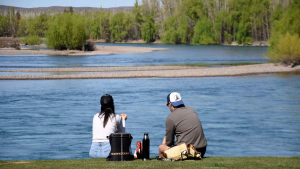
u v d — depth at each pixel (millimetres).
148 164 17922
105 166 17500
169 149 19156
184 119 18922
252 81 105375
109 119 19453
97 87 90438
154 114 55531
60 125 47406
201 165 17641
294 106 63938
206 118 52344
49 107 62219
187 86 93438
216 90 85938
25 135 41406
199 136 19172
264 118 52562
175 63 169375
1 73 120562
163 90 85438
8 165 18469
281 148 35500
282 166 17719
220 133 42500
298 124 48094
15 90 84062
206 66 153375
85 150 34719
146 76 116188
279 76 120188
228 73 123875
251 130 44031
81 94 78500
